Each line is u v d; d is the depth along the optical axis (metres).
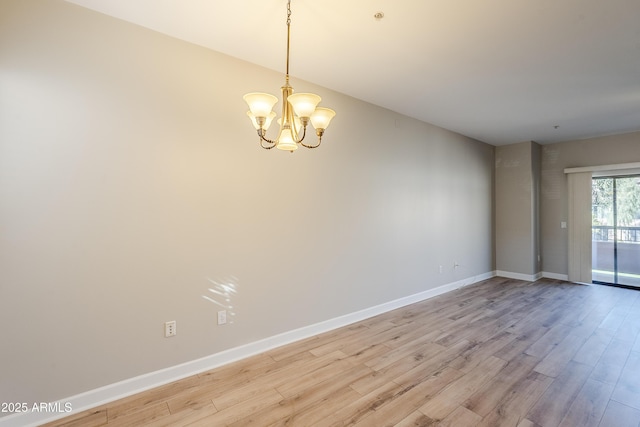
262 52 2.62
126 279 2.17
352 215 3.58
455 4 2.00
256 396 2.14
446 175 4.92
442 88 3.34
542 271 5.95
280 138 1.78
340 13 2.10
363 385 2.27
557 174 5.76
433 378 2.37
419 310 4.01
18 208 1.82
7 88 1.80
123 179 2.16
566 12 2.07
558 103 3.76
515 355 2.75
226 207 2.62
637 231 5.11
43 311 1.89
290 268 3.02
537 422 1.88
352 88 3.35
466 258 5.33
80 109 2.01
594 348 2.89
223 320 2.59
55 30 1.94
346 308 3.51
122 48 2.16
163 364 2.30
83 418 1.91
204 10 2.07
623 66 2.83
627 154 5.02
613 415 1.94
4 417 1.79
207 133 2.53
